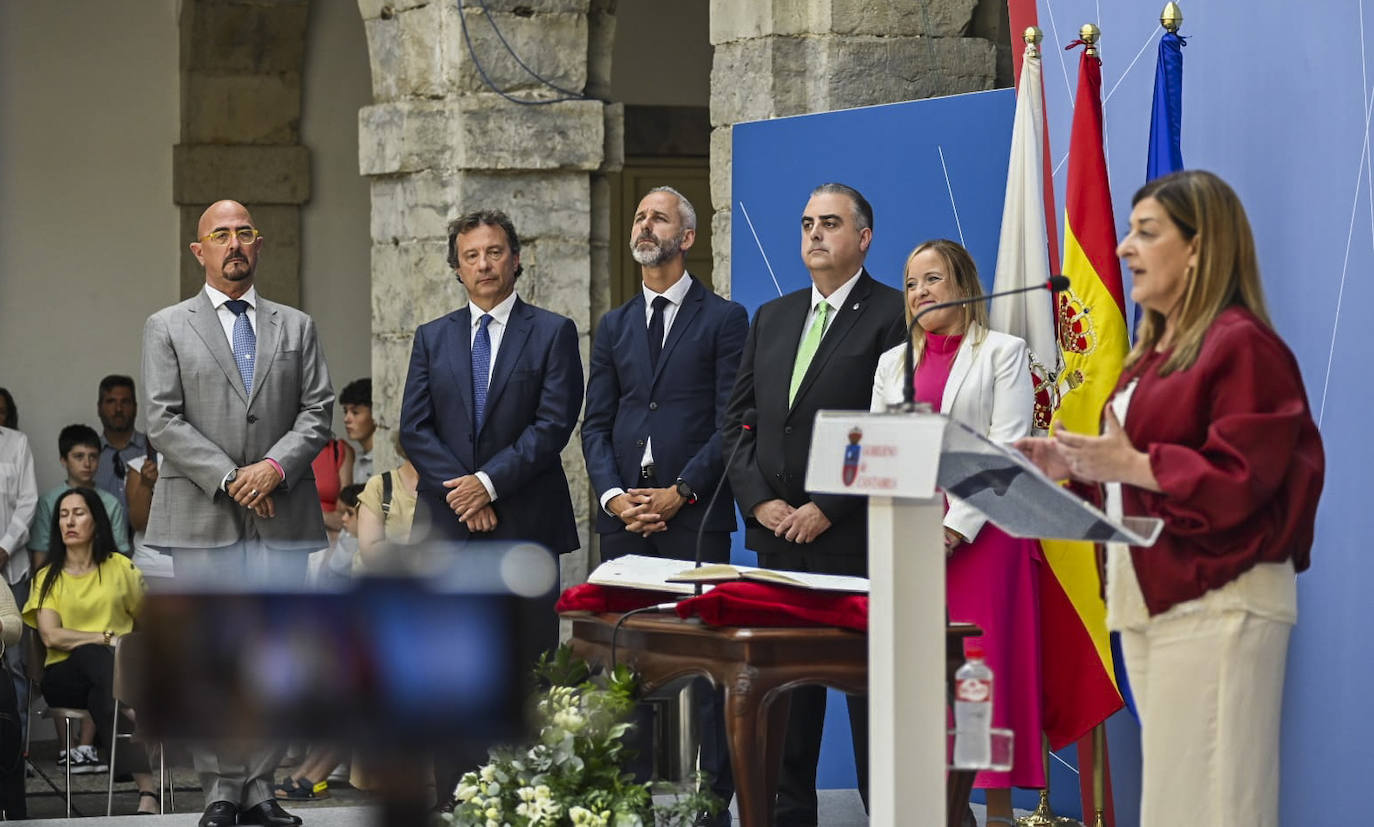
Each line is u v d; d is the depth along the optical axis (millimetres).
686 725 10555
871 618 6969
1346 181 10383
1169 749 7910
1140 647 8148
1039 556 11703
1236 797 7770
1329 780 10570
